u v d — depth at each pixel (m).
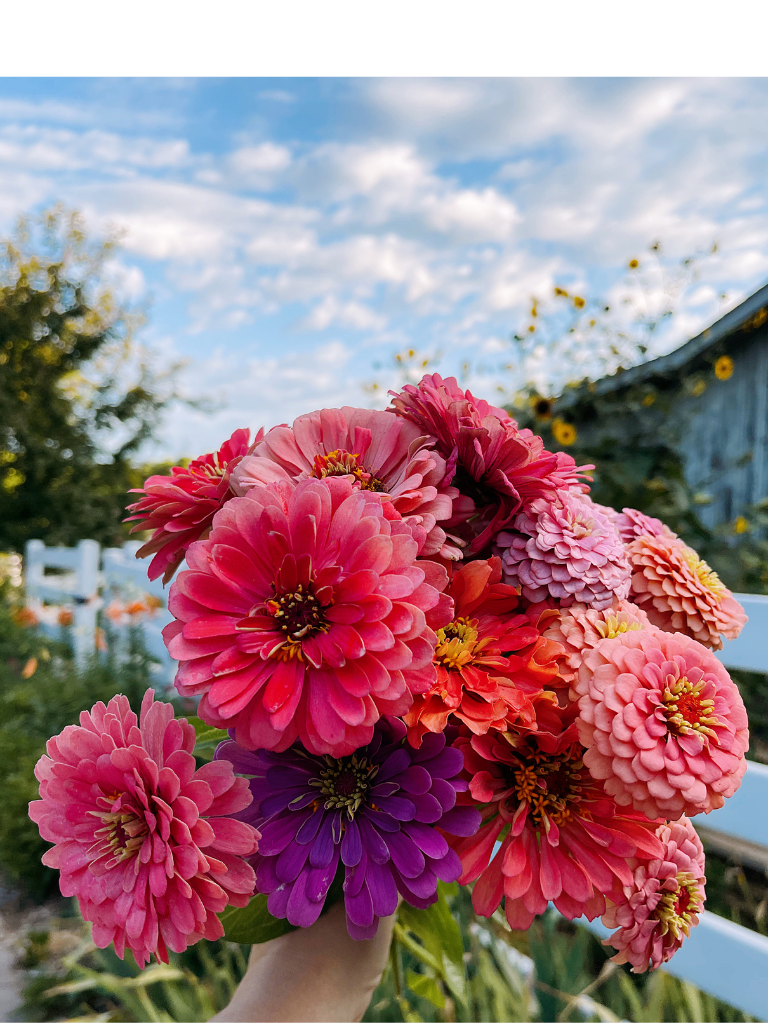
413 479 0.57
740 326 3.33
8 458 11.43
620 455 2.91
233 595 0.51
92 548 4.94
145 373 12.72
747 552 2.78
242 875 0.51
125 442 12.32
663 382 3.20
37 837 2.56
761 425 3.61
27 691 3.44
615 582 0.62
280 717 0.46
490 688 0.54
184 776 0.51
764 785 1.55
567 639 0.59
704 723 0.55
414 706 0.53
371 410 0.68
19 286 12.15
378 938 0.59
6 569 9.76
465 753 0.57
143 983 1.67
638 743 0.53
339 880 0.56
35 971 2.17
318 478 0.61
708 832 2.22
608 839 0.55
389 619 0.49
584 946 1.66
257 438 0.75
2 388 11.44
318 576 0.50
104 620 4.14
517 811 0.56
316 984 0.55
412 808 0.52
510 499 0.65
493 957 1.76
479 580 0.59
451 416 0.59
